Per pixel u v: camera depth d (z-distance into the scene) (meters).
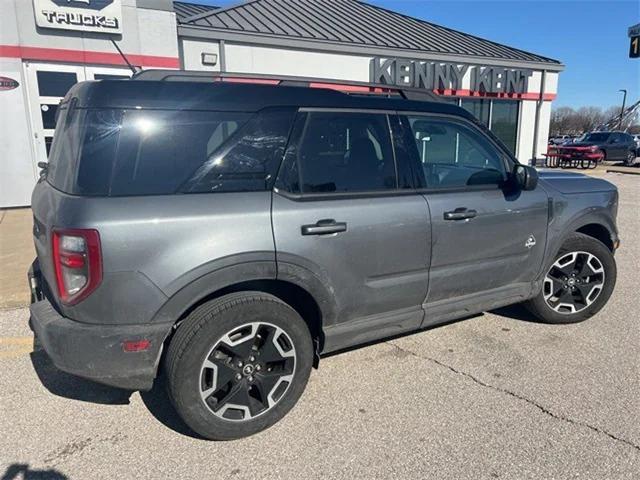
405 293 3.12
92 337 2.30
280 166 2.67
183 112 2.47
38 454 2.51
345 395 3.04
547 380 3.21
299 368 2.77
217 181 2.51
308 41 12.35
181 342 2.42
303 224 2.66
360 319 3.02
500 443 2.58
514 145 17.45
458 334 3.91
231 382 2.60
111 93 2.38
